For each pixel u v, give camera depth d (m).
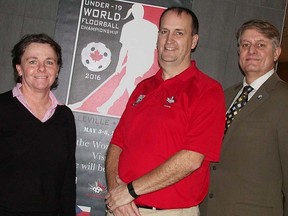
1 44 3.14
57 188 2.09
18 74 2.13
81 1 3.14
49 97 2.14
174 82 2.11
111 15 3.14
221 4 3.21
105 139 3.13
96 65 3.14
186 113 2.00
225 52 3.21
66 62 3.13
